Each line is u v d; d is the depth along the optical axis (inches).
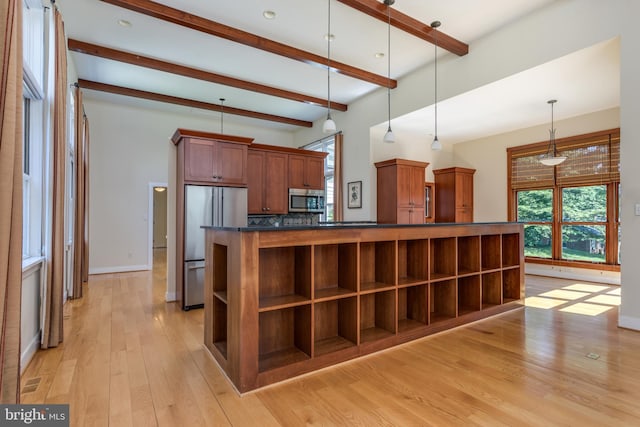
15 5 58.6
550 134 229.6
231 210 170.1
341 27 153.5
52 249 105.0
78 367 91.4
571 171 219.8
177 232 166.9
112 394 77.6
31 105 106.3
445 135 265.9
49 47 109.0
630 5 118.6
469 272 132.9
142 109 258.4
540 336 115.3
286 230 85.7
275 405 73.8
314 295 93.4
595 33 126.8
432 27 154.3
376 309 115.9
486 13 144.9
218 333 102.0
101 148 243.3
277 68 195.0
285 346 99.2
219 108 255.6
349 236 97.2
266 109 267.7
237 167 174.7
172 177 171.3
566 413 70.0
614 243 203.5
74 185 171.9
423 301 119.3
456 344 108.9
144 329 123.6
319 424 66.9
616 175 199.0
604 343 108.2
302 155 243.8
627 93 119.8
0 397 56.0
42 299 103.2
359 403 74.4
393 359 97.8
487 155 269.1
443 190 276.7
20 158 62.0
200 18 143.5
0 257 54.1
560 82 161.6
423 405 73.5
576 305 156.5
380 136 245.8
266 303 87.7
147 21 147.1
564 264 223.0
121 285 201.9
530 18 145.9
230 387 81.5
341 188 261.6
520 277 153.3
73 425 66.1
